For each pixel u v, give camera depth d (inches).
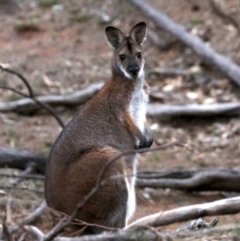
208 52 682.2
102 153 381.1
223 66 663.1
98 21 782.5
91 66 716.0
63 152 386.9
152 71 695.1
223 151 585.3
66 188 378.3
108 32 430.3
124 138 409.1
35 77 699.4
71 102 643.5
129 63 415.5
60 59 727.7
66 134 392.8
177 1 786.8
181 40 713.0
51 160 389.4
